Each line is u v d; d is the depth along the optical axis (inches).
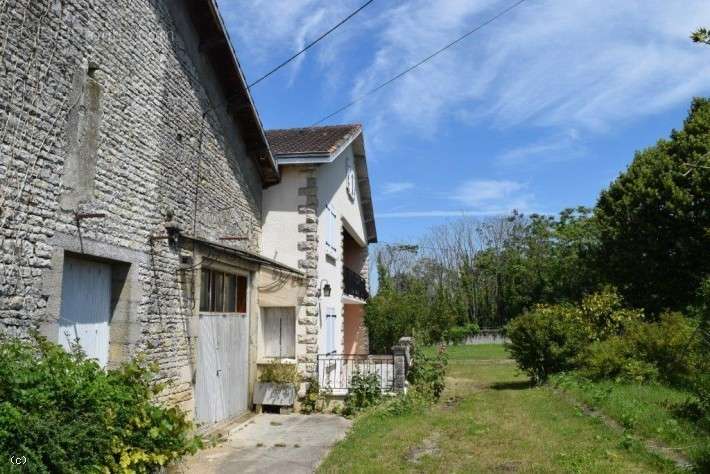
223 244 437.1
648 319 885.2
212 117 435.2
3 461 159.9
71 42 260.4
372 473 273.9
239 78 446.3
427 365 633.6
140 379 251.9
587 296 759.7
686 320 556.7
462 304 1886.1
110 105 292.0
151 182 333.1
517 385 660.1
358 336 952.3
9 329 216.1
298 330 530.9
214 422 414.9
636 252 909.8
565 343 631.2
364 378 510.0
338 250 678.5
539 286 1670.8
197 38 410.3
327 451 344.5
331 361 589.9
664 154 914.7
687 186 855.1
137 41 322.7
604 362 550.6
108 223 285.6
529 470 271.3
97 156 278.4
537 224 1876.2
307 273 541.6
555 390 549.3
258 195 551.2
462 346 1557.6
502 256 1984.5
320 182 581.3
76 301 273.0
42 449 172.1
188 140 388.8
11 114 221.0
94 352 285.4
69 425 185.5
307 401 505.0
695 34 182.7
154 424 237.0
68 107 256.4
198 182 403.2
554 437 342.6
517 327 663.1
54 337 239.6
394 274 2134.6
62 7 254.1
